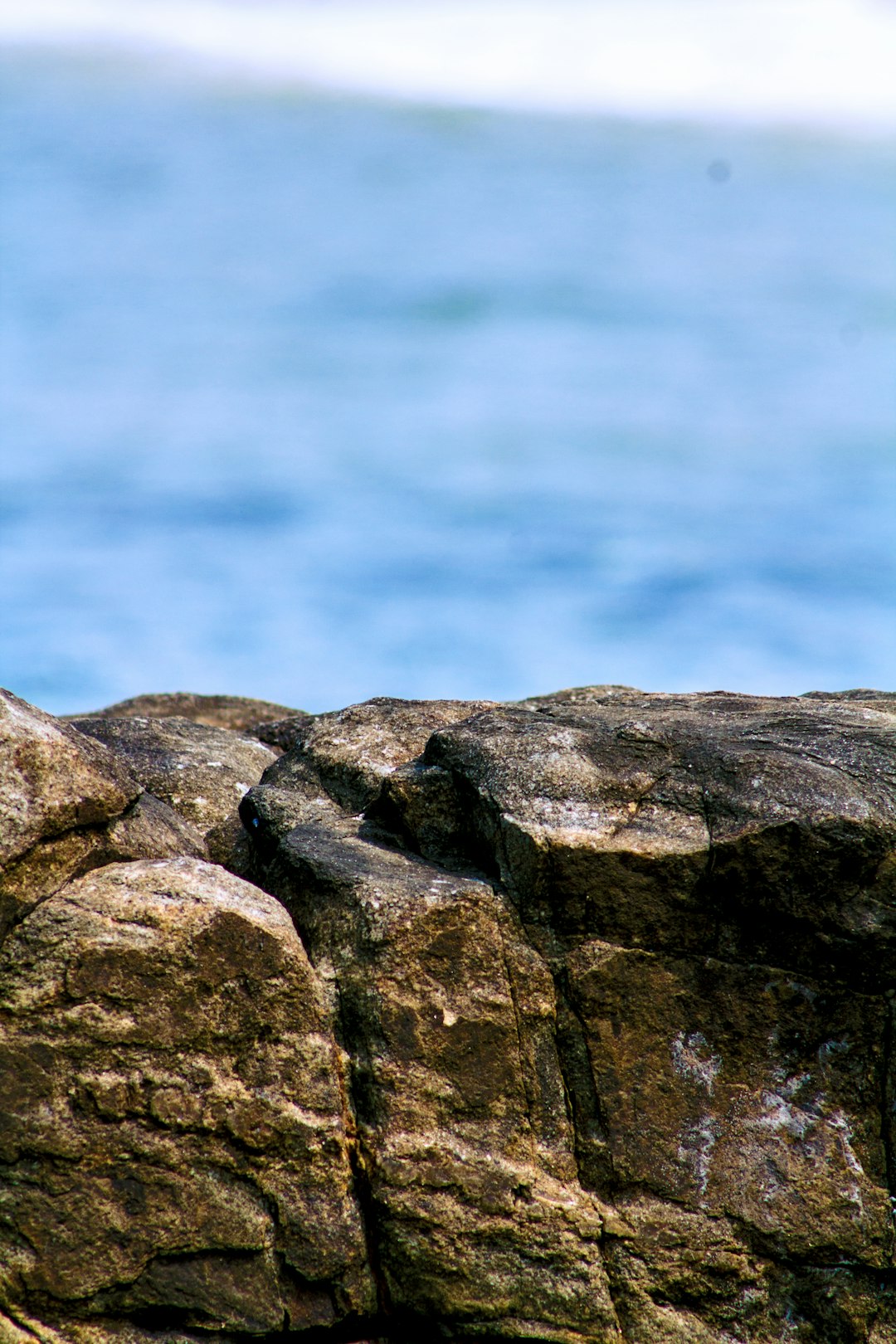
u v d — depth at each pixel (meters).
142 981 17.42
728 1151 18.58
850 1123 18.88
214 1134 17.27
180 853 20.55
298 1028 17.92
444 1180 17.69
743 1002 19.06
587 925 19.08
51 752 18.52
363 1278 17.47
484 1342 17.59
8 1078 16.91
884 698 23.88
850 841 18.75
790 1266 18.27
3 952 17.41
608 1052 18.78
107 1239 16.78
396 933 18.41
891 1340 18.25
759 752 20.02
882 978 19.06
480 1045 18.38
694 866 18.89
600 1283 17.78
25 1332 16.45
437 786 20.75
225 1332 16.97
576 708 22.97
